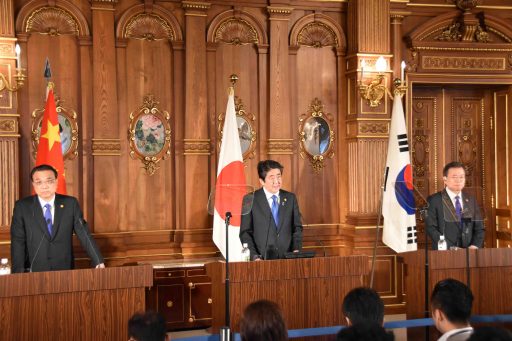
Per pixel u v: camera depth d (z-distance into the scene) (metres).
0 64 7.87
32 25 8.20
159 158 8.78
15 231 6.17
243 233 6.70
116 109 8.49
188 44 8.78
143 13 8.67
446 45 9.70
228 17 9.01
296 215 6.82
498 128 10.29
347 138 9.45
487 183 10.33
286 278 5.67
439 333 6.04
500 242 10.27
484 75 9.85
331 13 9.46
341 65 9.50
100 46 8.42
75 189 8.38
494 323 5.84
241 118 9.09
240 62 9.09
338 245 9.47
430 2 9.68
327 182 9.47
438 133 10.16
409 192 7.11
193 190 8.80
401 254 6.69
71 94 8.38
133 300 5.28
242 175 8.27
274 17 9.16
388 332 2.96
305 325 5.71
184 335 8.11
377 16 9.25
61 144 8.16
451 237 6.85
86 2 8.45
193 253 8.79
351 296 3.79
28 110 8.17
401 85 8.83
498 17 9.83
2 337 4.94
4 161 7.86
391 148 8.85
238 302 5.58
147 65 8.71
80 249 8.30
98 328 5.18
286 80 9.20
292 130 9.30
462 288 3.84
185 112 8.80
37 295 5.04
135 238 8.65
